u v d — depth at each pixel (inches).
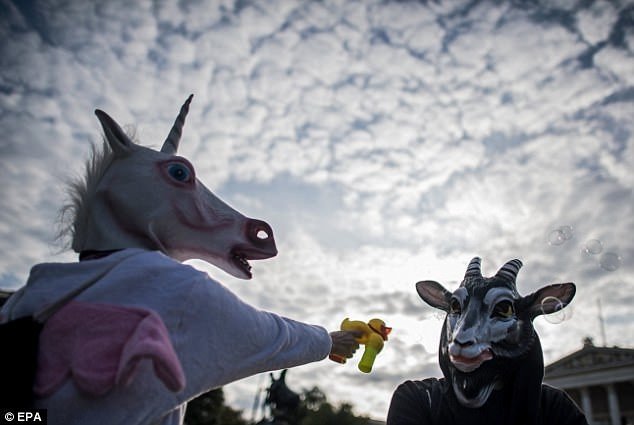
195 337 61.1
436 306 96.0
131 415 56.0
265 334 67.5
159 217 71.8
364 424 1835.6
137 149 75.7
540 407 82.3
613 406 1254.3
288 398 503.2
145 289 61.7
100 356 55.5
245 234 77.2
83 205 73.5
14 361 54.6
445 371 85.4
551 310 84.9
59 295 60.9
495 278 88.5
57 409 54.6
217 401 1310.3
